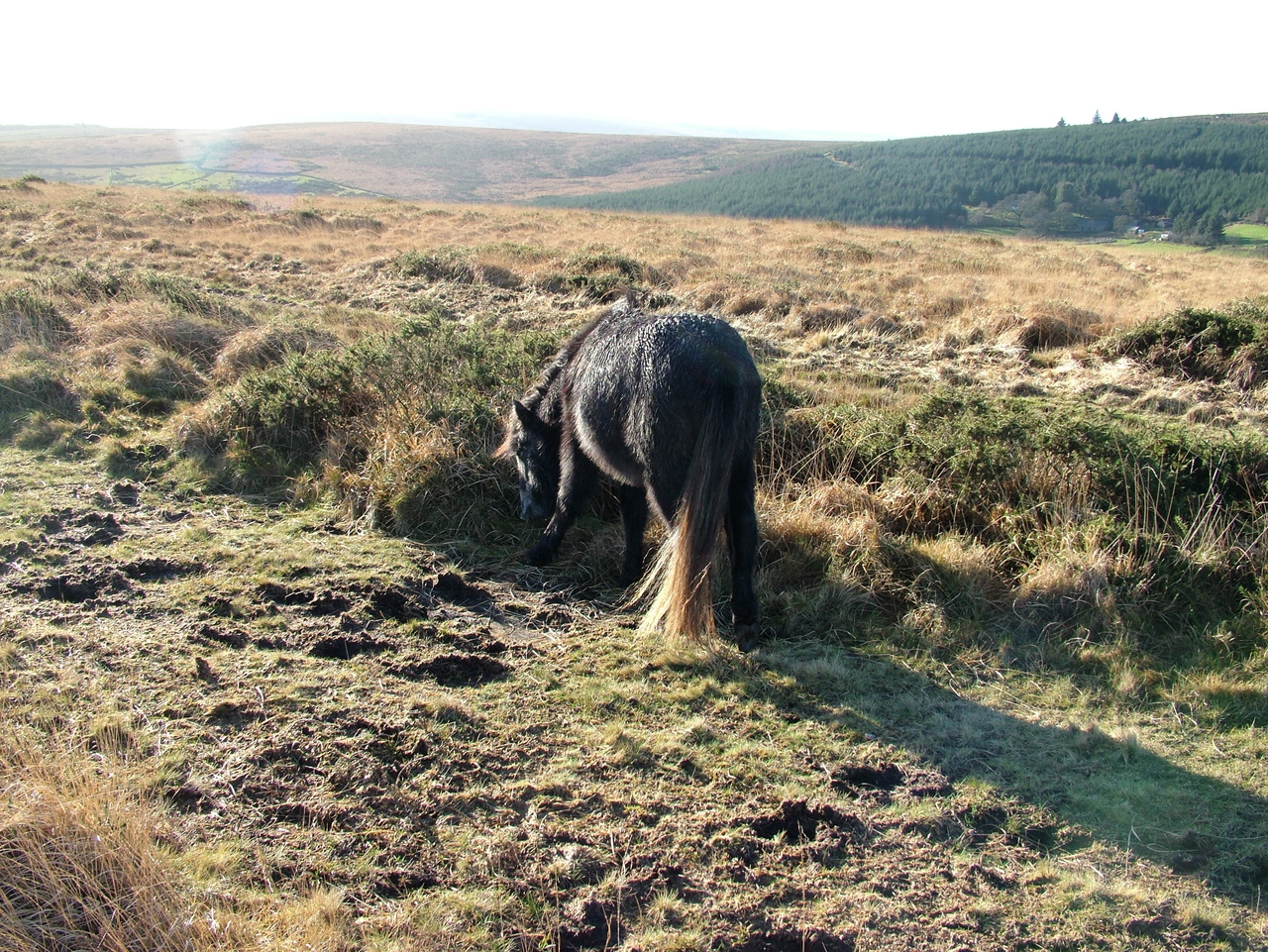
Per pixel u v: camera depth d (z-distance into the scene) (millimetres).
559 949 2291
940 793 3127
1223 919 2572
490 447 5699
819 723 3525
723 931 2398
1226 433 5891
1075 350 9922
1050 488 5145
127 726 2949
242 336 7973
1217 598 4375
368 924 2250
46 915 2107
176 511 5234
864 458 5746
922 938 2447
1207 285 16484
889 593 4535
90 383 7031
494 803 2832
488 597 4469
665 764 3162
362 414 6262
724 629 4312
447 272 13680
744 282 13266
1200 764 3316
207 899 2229
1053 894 2666
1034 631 4266
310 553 4695
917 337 10812
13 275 12617
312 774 2844
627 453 4090
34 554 4383
